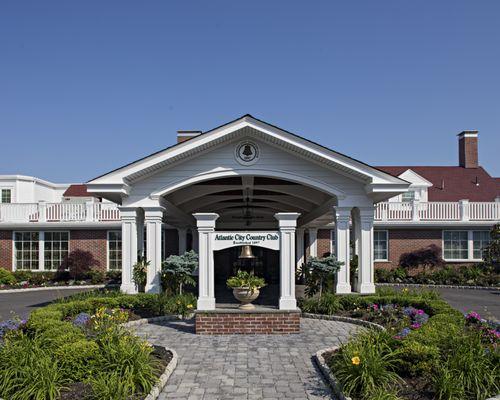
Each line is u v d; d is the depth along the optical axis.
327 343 10.69
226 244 12.12
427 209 27.45
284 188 18.83
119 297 14.07
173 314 13.77
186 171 15.34
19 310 16.83
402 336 8.78
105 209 27.55
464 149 34.78
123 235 15.35
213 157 15.29
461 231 27.86
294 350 10.07
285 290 11.96
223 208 26.33
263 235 12.14
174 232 28.56
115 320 11.33
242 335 11.53
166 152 14.86
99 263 27.62
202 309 11.88
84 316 11.01
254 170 15.29
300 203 21.98
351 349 7.89
